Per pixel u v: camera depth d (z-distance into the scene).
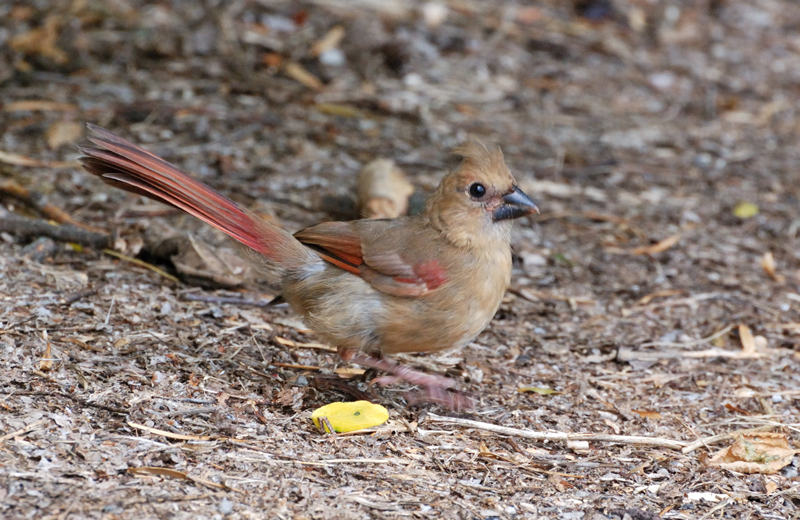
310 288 8.23
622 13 21.11
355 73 16.81
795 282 12.05
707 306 11.24
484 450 7.68
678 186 14.68
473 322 8.13
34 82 14.79
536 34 19.55
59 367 7.84
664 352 10.03
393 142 14.70
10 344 8.05
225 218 8.17
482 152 8.10
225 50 16.62
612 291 11.50
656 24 21.16
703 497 7.32
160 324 9.07
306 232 8.33
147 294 9.66
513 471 7.43
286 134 14.35
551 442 8.01
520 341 10.07
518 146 15.30
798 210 14.11
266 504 6.38
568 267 12.05
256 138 14.15
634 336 10.38
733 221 13.69
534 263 12.05
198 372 8.27
